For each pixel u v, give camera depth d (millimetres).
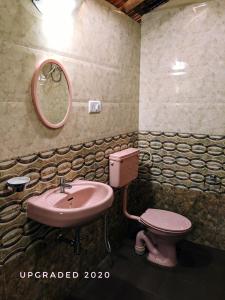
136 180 2559
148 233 2131
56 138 1470
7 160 1181
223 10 1905
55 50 1391
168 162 2367
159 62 2266
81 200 1525
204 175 2195
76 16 1511
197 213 2287
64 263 1643
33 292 1422
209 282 1841
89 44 1657
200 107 2127
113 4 1857
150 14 2230
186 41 2102
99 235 2010
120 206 2279
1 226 1187
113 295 1723
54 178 1484
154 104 2355
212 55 2004
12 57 1152
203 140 2156
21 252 1315
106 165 2008
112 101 1995
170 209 2430
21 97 1220
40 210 1241
